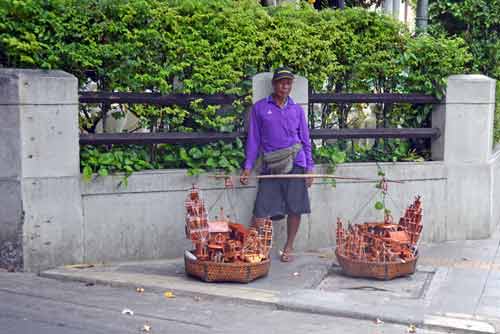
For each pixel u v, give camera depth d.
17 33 6.51
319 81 7.65
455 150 8.16
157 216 7.06
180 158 7.25
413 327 5.28
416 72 8.08
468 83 8.06
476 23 9.88
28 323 5.17
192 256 6.37
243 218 7.37
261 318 5.47
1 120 6.43
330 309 5.59
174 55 7.04
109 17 6.81
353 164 7.81
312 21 7.72
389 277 6.38
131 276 6.43
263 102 7.02
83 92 6.75
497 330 5.22
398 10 13.27
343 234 6.66
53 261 6.64
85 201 6.76
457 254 7.57
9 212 6.51
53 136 6.54
